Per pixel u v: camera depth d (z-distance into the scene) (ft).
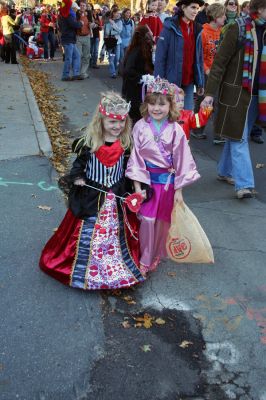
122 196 11.33
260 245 14.15
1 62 50.75
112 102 10.52
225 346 9.96
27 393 8.52
